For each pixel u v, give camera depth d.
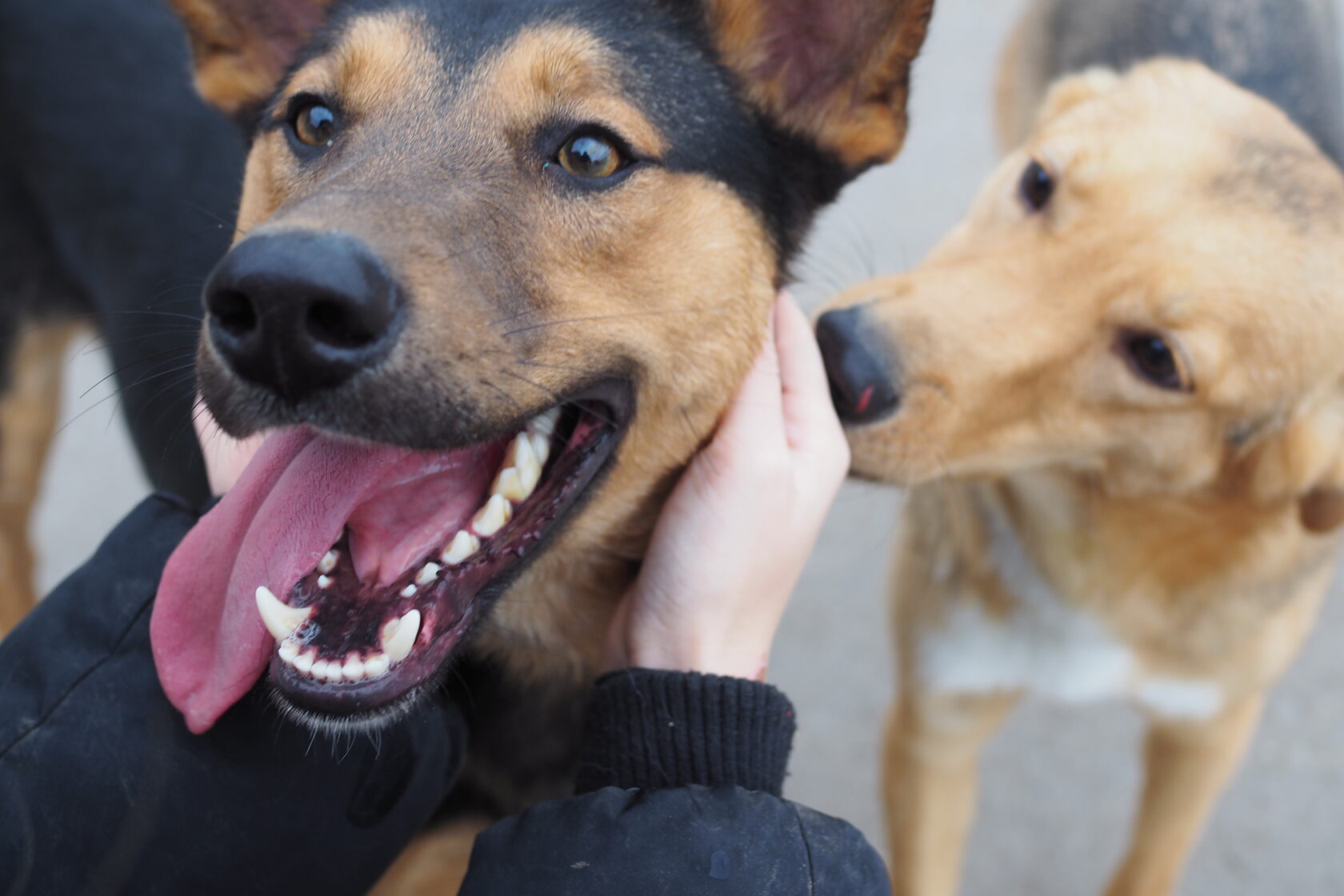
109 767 0.44
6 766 0.44
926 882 0.71
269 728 0.46
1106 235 0.60
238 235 0.53
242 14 0.56
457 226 0.46
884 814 0.74
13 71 0.75
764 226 0.54
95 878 0.44
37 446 0.83
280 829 0.46
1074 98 0.69
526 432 0.49
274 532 0.47
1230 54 0.76
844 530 1.01
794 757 0.85
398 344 0.44
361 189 0.45
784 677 0.90
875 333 0.60
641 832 0.44
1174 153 0.61
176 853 0.45
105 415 1.08
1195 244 0.59
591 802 0.45
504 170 0.48
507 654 0.56
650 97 0.50
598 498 0.53
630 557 0.55
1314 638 0.93
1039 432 0.63
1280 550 0.66
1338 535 0.69
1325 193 0.62
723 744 0.47
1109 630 0.69
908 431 0.60
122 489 1.03
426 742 0.49
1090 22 0.87
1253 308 0.59
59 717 0.44
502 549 0.50
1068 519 0.67
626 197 0.49
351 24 0.51
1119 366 0.61
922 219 1.25
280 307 0.42
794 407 0.54
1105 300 0.60
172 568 0.46
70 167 0.73
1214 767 0.71
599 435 0.52
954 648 0.69
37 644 0.45
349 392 0.44
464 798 0.56
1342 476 0.63
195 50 0.57
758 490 0.51
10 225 0.76
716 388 0.53
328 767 0.47
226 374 0.45
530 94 0.49
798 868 0.45
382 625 0.47
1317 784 0.83
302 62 0.53
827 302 0.64
